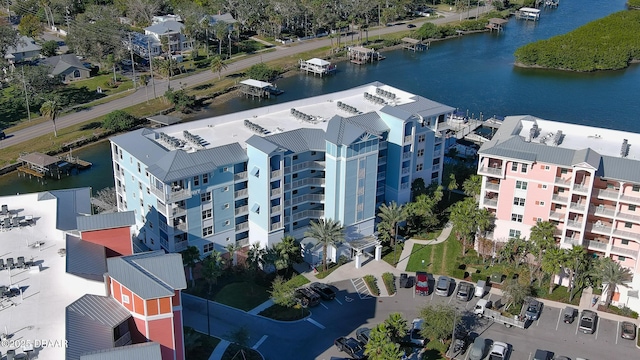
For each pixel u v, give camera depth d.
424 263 119.12
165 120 186.12
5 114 189.75
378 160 127.75
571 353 96.56
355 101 142.88
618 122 196.50
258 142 113.06
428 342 98.38
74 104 199.88
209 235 115.88
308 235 114.06
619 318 104.69
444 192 142.00
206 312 104.25
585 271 108.50
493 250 118.50
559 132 121.81
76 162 163.00
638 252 105.69
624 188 108.31
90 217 90.31
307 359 94.50
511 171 114.44
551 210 113.81
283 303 104.62
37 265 85.75
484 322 103.38
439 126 135.25
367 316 104.44
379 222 130.00
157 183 109.12
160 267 77.94
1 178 157.00
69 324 72.12
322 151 118.19
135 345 68.75
